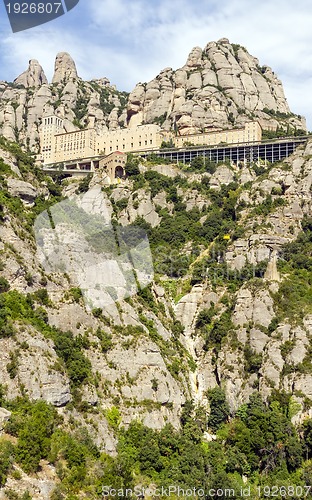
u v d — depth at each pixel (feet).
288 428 627.46
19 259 597.93
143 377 625.82
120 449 546.67
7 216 619.67
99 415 556.10
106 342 616.39
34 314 575.79
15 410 496.23
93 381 577.02
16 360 524.52
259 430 628.28
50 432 492.95
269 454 611.47
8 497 428.56
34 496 440.45
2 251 592.60
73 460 481.46
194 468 566.77
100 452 519.19
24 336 544.21
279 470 602.03
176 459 569.64
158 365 646.74
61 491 452.76
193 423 628.69
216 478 547.49
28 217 643.86
